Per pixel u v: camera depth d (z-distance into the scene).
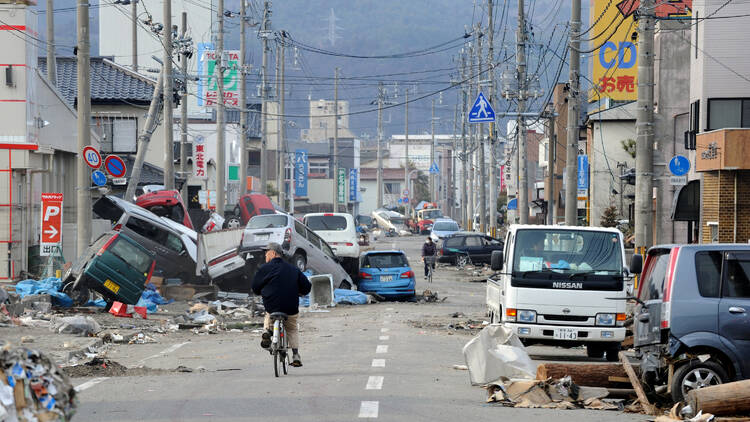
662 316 29.50
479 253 134.00
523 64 108.88
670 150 117.88
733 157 80.44
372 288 83.00
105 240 62.78
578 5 78.56
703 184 86.56
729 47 85.62
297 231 80.06
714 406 25.23
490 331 32.81
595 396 29.56
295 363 35.22
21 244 72.69
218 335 53.62
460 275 119.81
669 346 29.09
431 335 52.78
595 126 138.88
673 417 25.56
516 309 41.38
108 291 59.69
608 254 41.94
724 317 28.95
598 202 138.50
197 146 153.62
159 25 98.19
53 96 82.31
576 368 30.67
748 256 29.50
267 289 34.62
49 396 13.73
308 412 26.52
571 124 78.44
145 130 88.19
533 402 28.78
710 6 86.00
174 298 74.62
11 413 13.38
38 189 76.69
